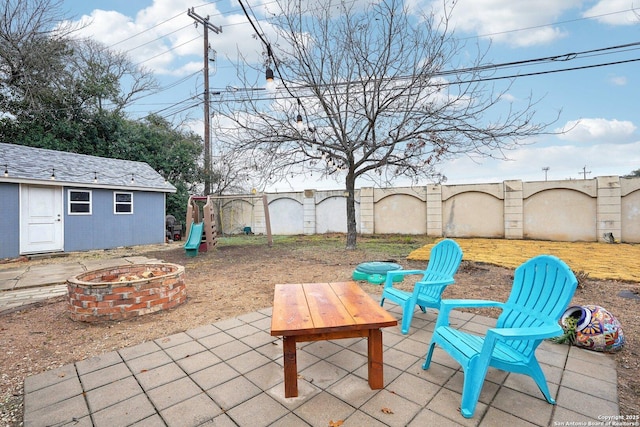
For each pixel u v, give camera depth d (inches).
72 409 78.0
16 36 495.2
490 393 82.2
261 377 91.9
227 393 83.9
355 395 81.9
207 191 618.5
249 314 147.6
